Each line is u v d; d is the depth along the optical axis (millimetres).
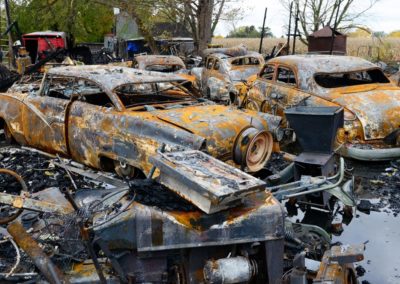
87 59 22078
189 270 3490
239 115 6312
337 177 5566
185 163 3639
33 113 7270
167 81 6969
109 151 6105
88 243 3254
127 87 7422
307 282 3711
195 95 7578
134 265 3475
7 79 10820
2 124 8359
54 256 3602
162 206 3471
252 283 3740
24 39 22562
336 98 7863
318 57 9188
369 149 7191
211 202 3244
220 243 3424
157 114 6016
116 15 27203
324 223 5516
